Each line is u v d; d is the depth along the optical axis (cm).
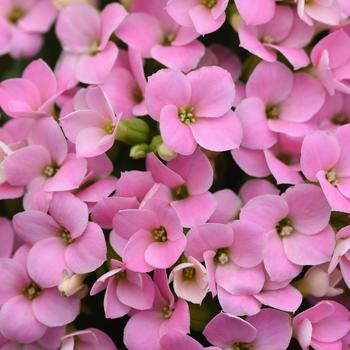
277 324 18
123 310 18
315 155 18
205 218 18
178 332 18
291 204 18
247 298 18
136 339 18
